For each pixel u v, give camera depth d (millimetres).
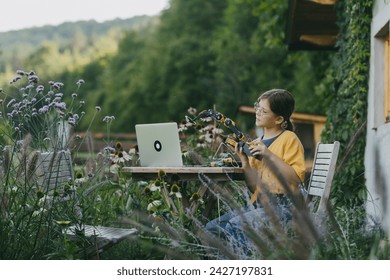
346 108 7621
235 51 32188
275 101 4656
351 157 7168
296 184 4285
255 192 4449
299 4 9516
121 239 4211
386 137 5879
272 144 4559
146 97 40188
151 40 42844
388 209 3057
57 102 4938
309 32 10547
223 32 34688
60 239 4227
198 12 40156
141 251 4480
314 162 4707
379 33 6660
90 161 5383
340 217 4473
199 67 38406
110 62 46625
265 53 30109
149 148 5156
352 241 3676
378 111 6695
